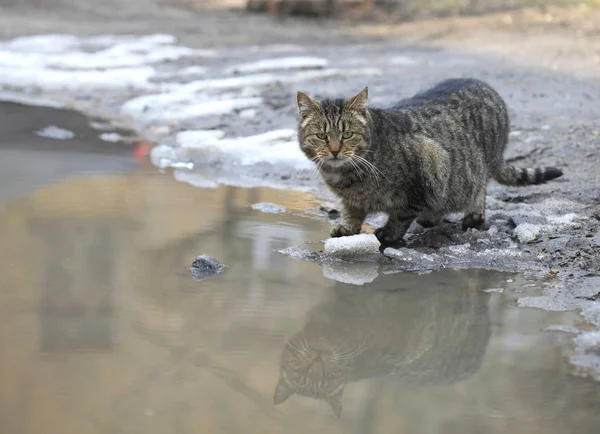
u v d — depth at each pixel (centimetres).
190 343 585
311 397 518
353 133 762
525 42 1839
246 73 1609
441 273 731
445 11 2317
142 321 620
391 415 496
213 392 519
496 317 633
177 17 2414
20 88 1580
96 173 1054
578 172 1009
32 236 808
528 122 1205
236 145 1151
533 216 851
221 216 892
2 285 682
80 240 798
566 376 538
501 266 744
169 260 754
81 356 561
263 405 506
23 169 1054
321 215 907
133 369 546
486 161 852
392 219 804
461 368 557
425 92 873
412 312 647
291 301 666
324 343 594
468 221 848
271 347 584
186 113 1342
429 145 791
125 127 1316
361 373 554
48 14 2423
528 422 484
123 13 2491
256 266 743
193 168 1109
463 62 1652
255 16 2419
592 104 1298
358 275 727
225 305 655
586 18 2094
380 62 1692
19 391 515
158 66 1712
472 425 483
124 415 489
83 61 1742
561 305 652
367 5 2353
